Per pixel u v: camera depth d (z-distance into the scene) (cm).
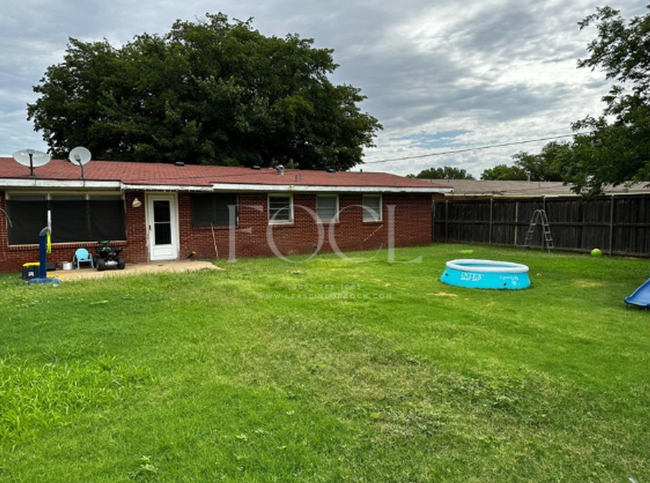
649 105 873
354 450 267
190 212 1200
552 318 583
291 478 238
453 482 239
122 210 1100
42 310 600
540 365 409
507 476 245
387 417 309
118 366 395
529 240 1516
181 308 621
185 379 369
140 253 1125
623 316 596
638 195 1231
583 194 1049
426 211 1681
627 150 834
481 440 280
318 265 1122
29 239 996
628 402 334
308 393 346
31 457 254
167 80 2034
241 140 2181
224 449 264
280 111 2072
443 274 884
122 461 250
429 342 475
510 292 764
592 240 1350
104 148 2197
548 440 282
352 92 2567
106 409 315
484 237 1694
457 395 346
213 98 1952
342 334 503
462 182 2794
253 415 306
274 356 430
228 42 2078
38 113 2294
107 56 2128
